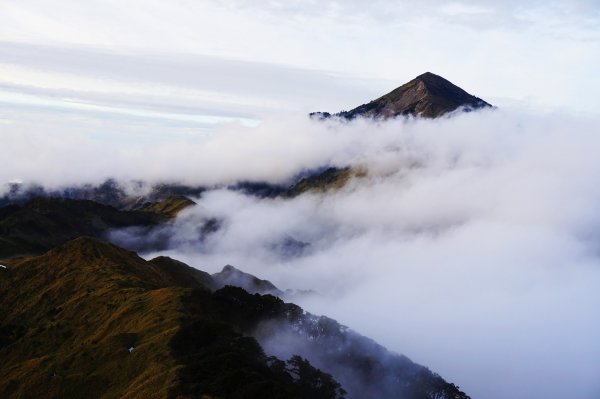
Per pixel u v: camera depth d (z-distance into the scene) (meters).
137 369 106.88
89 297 152.50
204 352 106.88
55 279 175.50
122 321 131.38
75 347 127.12
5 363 130.00
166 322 121.62
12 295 171.75
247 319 142.88
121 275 169.00
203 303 137.75
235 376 96.19
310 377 114.38
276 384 94.56
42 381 110.69
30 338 137.88
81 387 106.94
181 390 93.44
